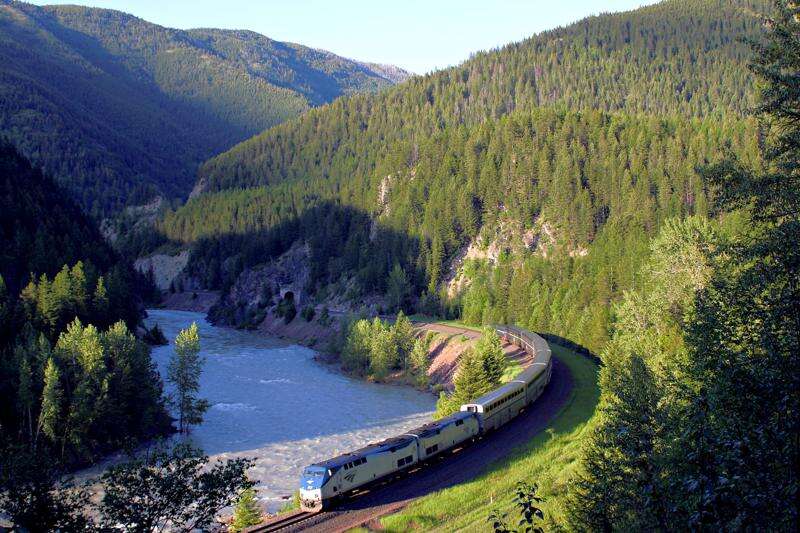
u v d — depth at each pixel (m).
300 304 176.38
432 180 189.88
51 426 63.81
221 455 65.25
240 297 196.50
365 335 110.44
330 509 38.47
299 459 63.53
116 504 19.86
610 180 147.50
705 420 15.64
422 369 101.69
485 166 172.25
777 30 18.64
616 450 25.64
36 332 83.25
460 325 127.69
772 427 14.66
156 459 21.47
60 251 124.19
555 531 28.59
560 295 111.31
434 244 159.12
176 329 160.75
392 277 158.25
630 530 22.83
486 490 39.75
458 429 48.34
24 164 158.62
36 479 19.38
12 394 68.44
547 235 149.12
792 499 12.47
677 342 42.50
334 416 81.06
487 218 162.38
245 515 40.09
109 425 70.31
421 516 36.34
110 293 114.31
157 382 81.75
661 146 155.12
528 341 87.25
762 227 19.05
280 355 128.88
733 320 18.23
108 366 73.69
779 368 16.02
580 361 80.56
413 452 44.19
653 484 17.72
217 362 118.12
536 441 48.09
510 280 134.38
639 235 111.06
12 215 126.06
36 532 19.20
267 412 82.81
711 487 12.38
